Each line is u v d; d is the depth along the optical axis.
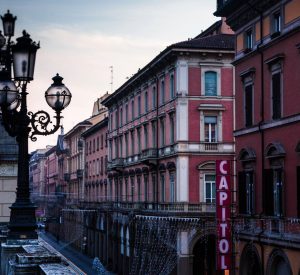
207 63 46.44
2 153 18.00
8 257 10.42
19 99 10.54
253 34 32.84
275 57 29.59
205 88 46.53
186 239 44.66
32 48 10.04
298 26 27.23
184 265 44.41
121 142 67.19
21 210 10.69
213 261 46.06
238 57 34.78
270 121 30.34
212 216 44.97
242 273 33.41
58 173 124.44
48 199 104.44
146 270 50.47
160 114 50.94
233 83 46.72
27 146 10.71
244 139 33.91
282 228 28.59
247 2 31.91
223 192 33.91
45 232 109.50
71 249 87.38
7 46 10.37
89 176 89.25
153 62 50.66
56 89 10.62
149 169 54.28
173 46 45.56
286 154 28.70
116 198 68.88
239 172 34.34
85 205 81.75
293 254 27.45
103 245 69.81
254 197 32.34
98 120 95.88
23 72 10.02
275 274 30.05
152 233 49.44
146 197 55.78
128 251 56.62
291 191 28.14
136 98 59.84
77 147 99.88
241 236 33.44
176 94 46.38
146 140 56.38
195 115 46.31
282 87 29.23
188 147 46.06
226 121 46.62
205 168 46.09
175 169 46.91
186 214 45.12
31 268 8.51
